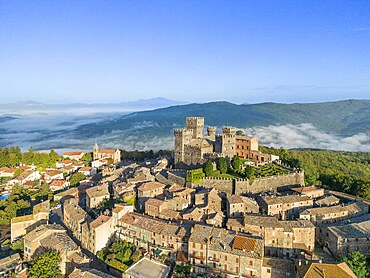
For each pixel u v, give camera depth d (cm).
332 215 12794
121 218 12544
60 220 15125
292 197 13475
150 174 17712
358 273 9588
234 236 10456
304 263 9588
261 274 9581
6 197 19625
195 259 10356
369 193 15525
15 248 12444
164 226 11462
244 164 16650
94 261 11331
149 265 10488
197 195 13338
